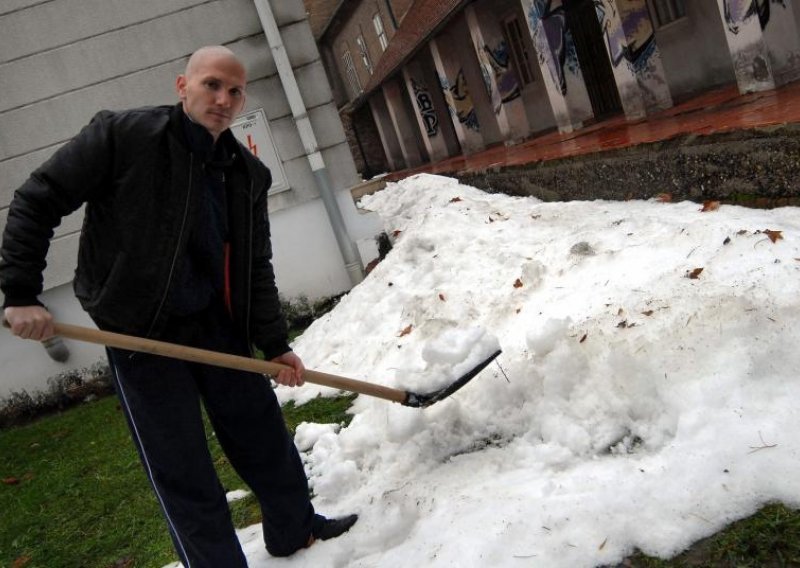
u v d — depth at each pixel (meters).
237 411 2.80
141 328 2.52
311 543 2.97
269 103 7.48
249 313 2.81
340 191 7.67
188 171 2.48
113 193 2.43
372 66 33.41
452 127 21.64
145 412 2.55
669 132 6.33
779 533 2.12
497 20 14.84
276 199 7.59
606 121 11.34
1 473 5.64
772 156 4.55
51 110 7.07
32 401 7.23
